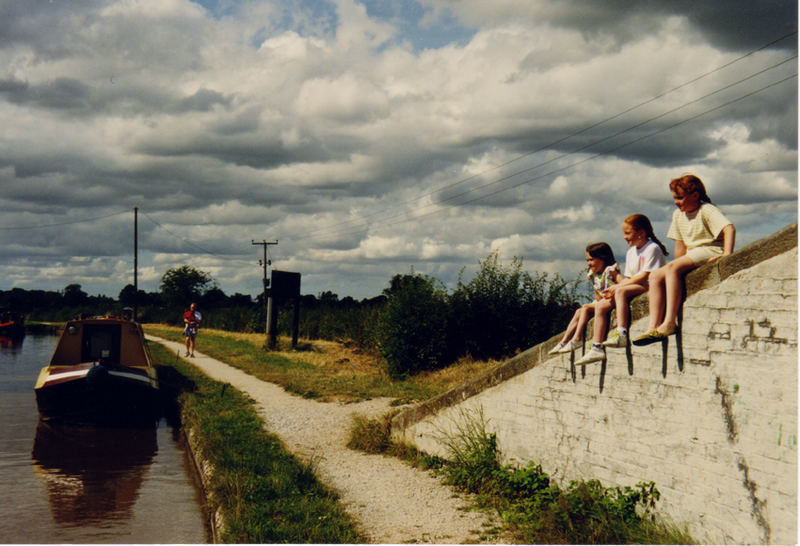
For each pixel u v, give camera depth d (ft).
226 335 116.16
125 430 39.83
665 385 17.40
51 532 21.90
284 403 41.32
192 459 31.48
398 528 19.13
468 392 25.73
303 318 109.60
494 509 20.77
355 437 30.14
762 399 14.80
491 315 54.65
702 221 17.20
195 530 22.07
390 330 53.98
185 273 272.31
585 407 20.31
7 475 29.19
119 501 25.35
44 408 41.22
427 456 27.14
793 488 14.03
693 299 16.61
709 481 16.01
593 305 20.47
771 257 14.75
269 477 23.76
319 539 17.92
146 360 50.34
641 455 18.12
